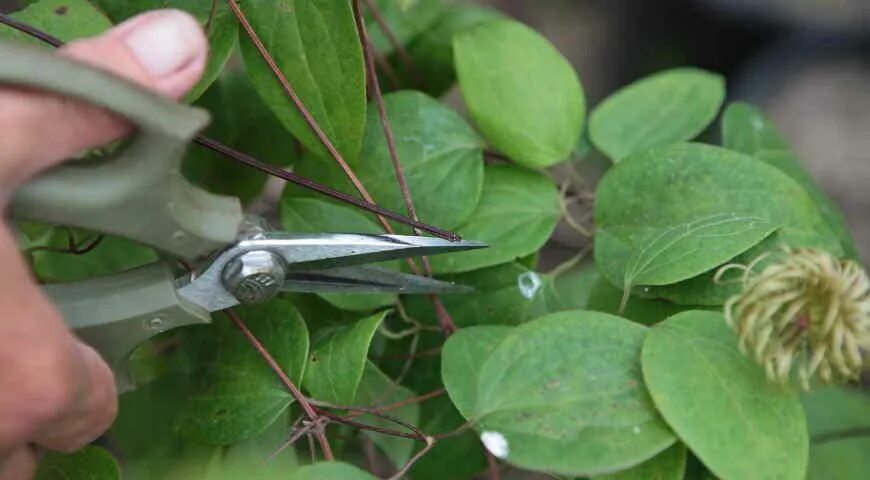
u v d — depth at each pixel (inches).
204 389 27.5
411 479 28.4
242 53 27.3
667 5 46.6
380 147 28.1
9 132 24.3
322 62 27.0
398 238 26.3
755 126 29.2
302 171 28.2
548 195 28.1
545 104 28.2
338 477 26.1
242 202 29.5
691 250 26.7
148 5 27.6
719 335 26.3
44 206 24.9
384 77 30.0
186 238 25.5
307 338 27.2
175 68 25.2
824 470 28.1
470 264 27.8
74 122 24.6
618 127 29.0
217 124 29.2
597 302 27.7
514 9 47.5
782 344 25.8
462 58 28.2
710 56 47.1
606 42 47.1
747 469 25.6
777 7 45.7
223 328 27.6
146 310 25.9
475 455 28.5
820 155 42.6
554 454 25.9
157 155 24.8
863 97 44.1
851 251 29.2
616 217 27.7
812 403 28.5
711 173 27.4
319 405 27.1
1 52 24.1
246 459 27.5
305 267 26.4
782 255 26.5
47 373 24.5
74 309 25.7
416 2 30.1
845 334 25.6
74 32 27.0
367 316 28.2
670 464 26.2
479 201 28.2
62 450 25.6
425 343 28.6
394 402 28.0
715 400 25.9
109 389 25.4
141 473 28.2
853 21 45.6
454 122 28.3
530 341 26.4
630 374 26.2
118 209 25.1
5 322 24.2
